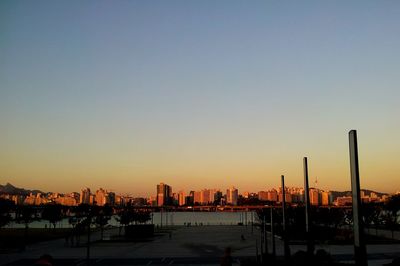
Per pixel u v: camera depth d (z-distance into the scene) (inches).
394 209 4434.1
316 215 4382.4
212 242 3516.2
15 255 2603.3
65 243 3565.5
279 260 1817.2
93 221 5447.8
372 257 2281.0
